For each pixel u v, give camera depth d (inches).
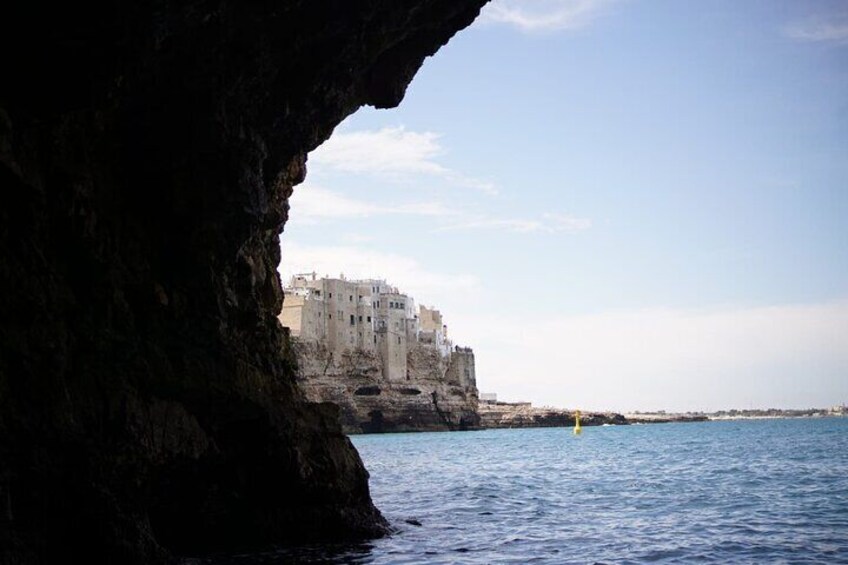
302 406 975.0
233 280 888.3
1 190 637.3
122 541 641.6
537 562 881.5
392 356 6884.8
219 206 833.5
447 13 951.6
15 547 567.5
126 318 749.9
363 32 888.3
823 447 3329.2
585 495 1640.0
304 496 909.8
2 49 641.6
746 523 1167.0
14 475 593.0
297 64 884.6
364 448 4173.2
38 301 636.1
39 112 666.2
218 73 794.8
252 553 844.6
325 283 6471.5
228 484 846.5
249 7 771.4
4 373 602.9
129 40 668.7
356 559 848.3
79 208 707.4
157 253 819.4
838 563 861.2
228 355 844.0
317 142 1071.0
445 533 1084.5
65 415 640.4
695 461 2677.2
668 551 949.2
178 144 805.2
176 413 772.0
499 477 2176.4
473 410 7667.3
